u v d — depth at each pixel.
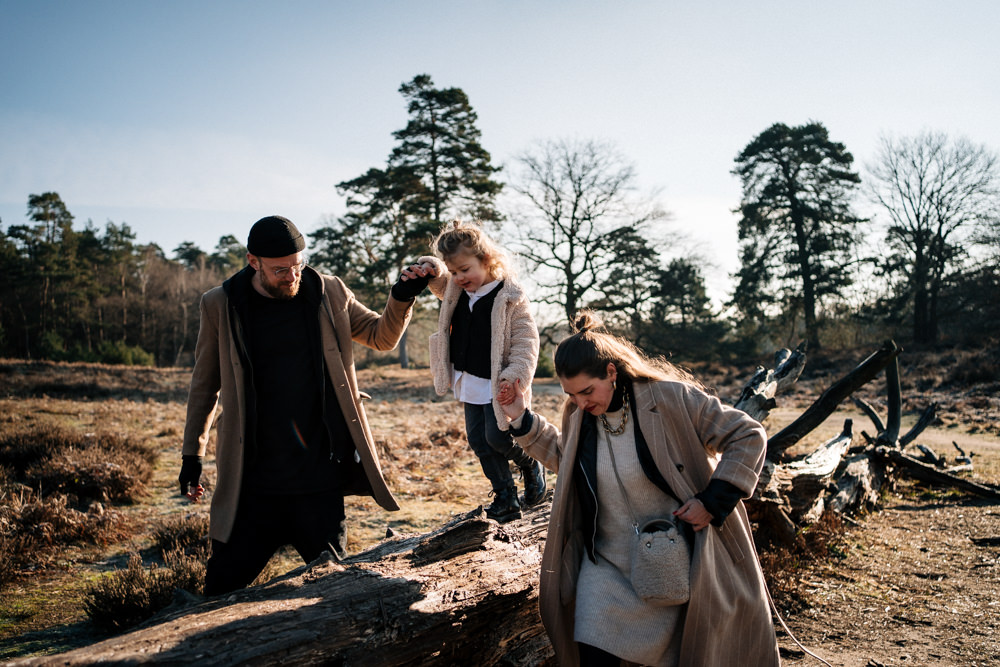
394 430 14.15
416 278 3.28
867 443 9.71
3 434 9.89
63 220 64.44
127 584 4.46
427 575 2.76
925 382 23.83
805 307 48.28
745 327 49.31
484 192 41.56
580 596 2.46
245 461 2.94
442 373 3.46
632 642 2.31
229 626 2.19
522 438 2.71
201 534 5.91
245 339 2.91
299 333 3.00
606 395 2.46
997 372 22.97
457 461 10.37
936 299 42.47
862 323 47.12
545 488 4.00
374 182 44.41
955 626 4.42
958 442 13.06
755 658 2.51
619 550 2.49
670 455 2.45
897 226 43.28
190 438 2.99
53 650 3.93
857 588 5.20
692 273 44.31
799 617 4.64
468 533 3.15
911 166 42.25
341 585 2.59
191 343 65.25
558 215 39.75
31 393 22.39
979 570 5.62
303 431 2.98
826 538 6.08
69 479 7.41
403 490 8.19
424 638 2.56
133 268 71.38
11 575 5.07
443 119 43.59
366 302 45.06
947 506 8.20
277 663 2.14
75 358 45.41
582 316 2.63
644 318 41.19
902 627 4.43
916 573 5.56
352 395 3.10
